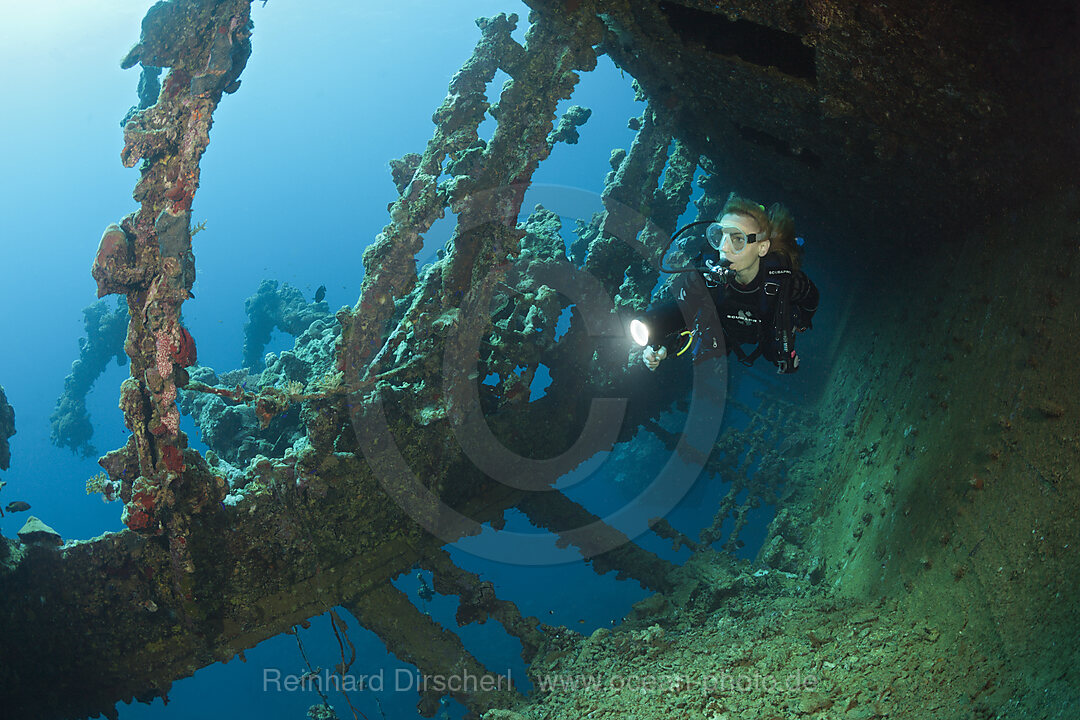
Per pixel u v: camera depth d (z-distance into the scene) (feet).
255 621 14.12
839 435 18.47
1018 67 9.52
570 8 13.10
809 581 14.60
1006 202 11.62
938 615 9.46
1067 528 7.91
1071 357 8.94
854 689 8.80
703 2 11.16
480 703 14.15
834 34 10.48
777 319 7.36
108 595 13.34
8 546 12.89
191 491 12.60
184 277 11.41
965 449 10.49
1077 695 6.15
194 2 10.19
